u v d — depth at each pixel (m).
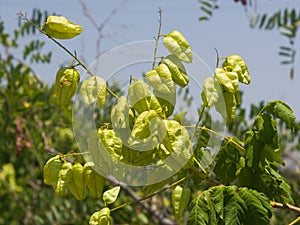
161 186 0.77
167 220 1.79
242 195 0.73
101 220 0.74
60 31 0.77
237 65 0.81
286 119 0.80
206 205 0.73
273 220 1.77
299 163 1.80
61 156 0.76
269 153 0.80
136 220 1.85
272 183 0.80
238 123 1.65
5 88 1.87
